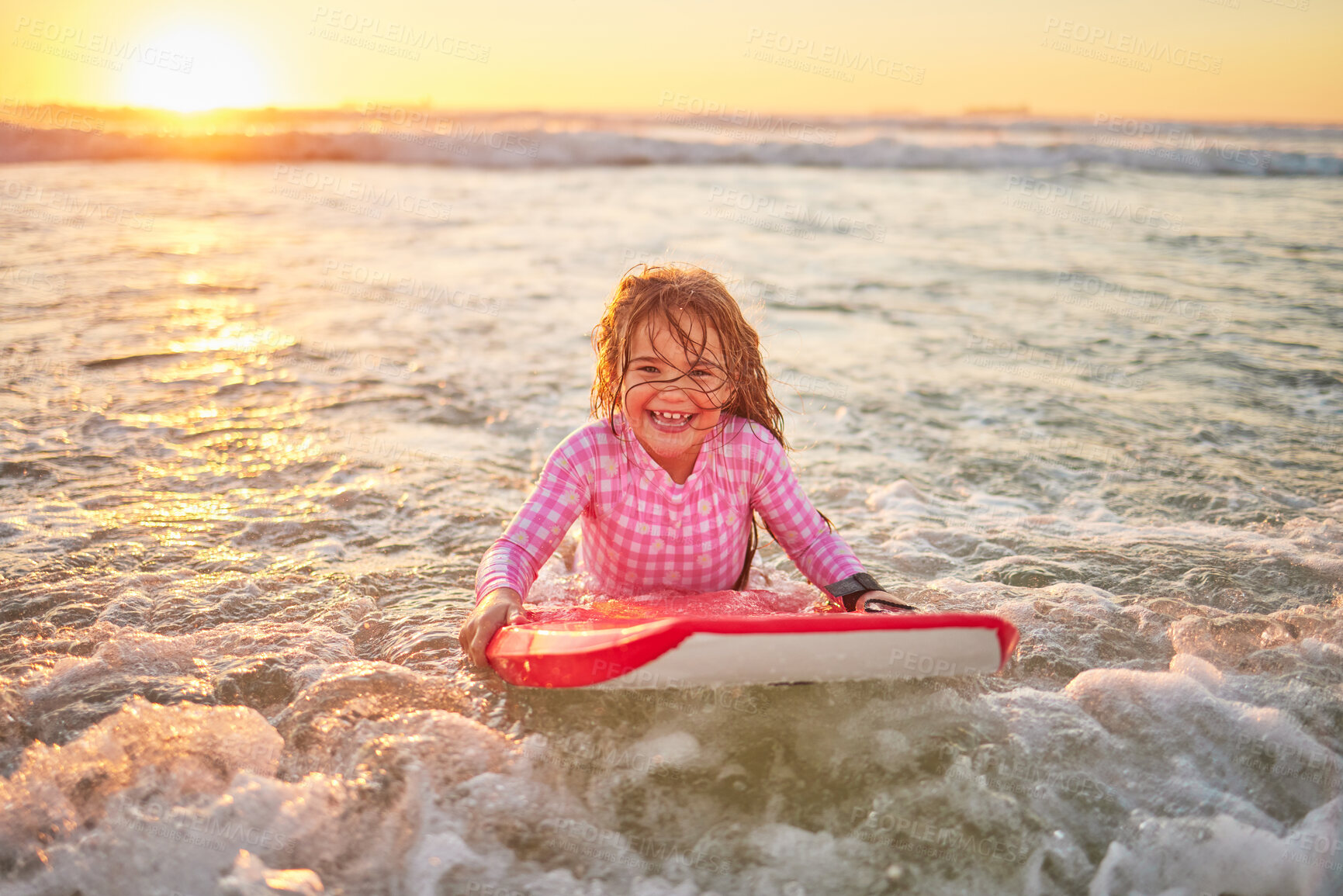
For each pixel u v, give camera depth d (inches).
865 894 54.0
